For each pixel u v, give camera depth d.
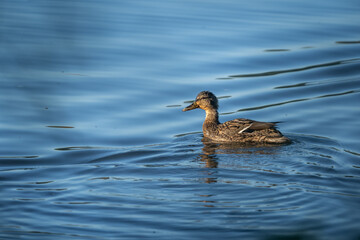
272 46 23.19
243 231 9.06
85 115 16.94
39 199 10.86
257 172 12.05
